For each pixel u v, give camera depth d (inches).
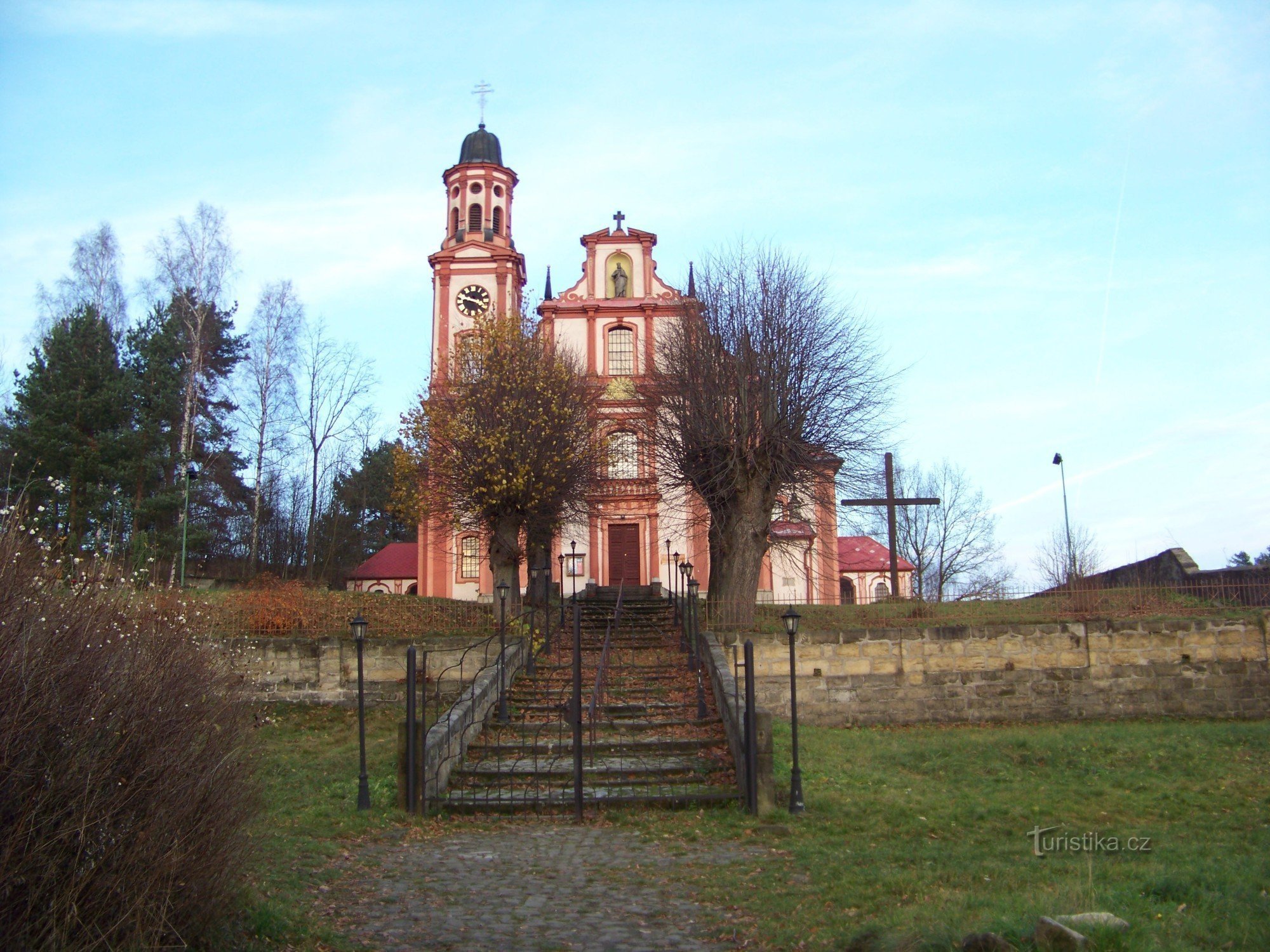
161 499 1102.4
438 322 1546.5
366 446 2218.3
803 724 724.0
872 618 792.3
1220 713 735.1
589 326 1470.2
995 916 256.2
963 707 733.9
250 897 277.3
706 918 308.3
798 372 946.1
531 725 604.1
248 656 661.3
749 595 888.9
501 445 1023.6
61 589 234.7
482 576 1451.8
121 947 206.2
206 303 1376.7
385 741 622.8
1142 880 304.2
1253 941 232.2
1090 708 735.7
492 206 1632.6
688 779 510.0
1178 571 961.5
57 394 1085.8
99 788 203.6
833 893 323.0
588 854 395.9
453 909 319.3
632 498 1398.9
